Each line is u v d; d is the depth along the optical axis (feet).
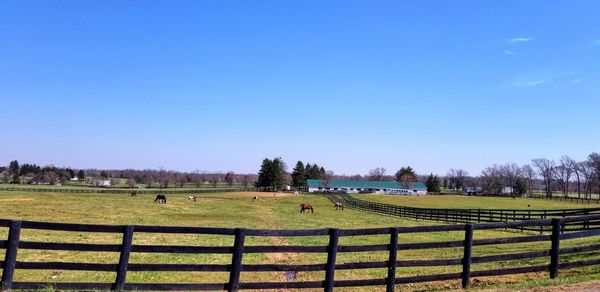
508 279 42.39
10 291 28.94
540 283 35.96
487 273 36.73
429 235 98.48
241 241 31.55
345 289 42.14
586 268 43.04
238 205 239.09
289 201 303.89
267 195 373.81
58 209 156.15
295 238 89.30
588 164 506.07
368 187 579.89
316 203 289.12
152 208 185.88
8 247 29.09
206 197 317.22
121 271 30.25
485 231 109.50
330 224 131.13
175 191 381.81
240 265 31.55
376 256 62.28
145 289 30.55
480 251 66.59
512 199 394.32
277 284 32.19
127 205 194.29
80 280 44.62
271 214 178.40
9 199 199.82
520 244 75.31
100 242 74.43
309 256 63.16
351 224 132.67
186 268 31.12
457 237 93.66
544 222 38.70
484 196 472.44
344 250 33.35
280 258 60.64
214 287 31.40
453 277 35.94
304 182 596.70
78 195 270.05
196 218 145.69
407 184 583.99
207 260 58.03
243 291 40.57
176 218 143.54
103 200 224.12
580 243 66.90
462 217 148.77
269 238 88.79
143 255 62.69
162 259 58.75
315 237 91.50
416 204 303.68
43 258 57.93
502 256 37.27
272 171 504.02
